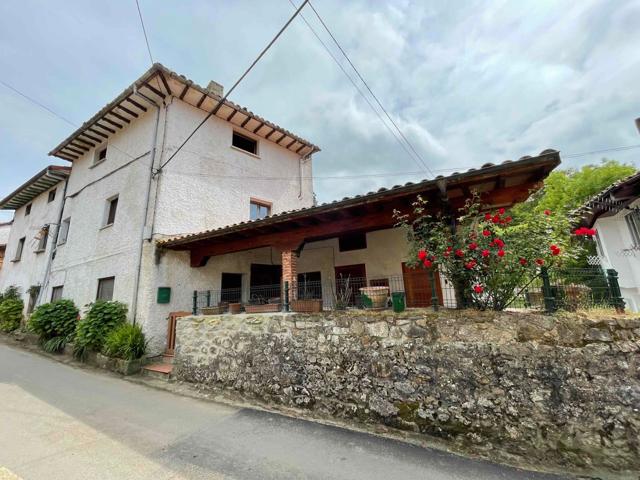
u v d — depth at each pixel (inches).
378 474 108.4
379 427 147.1
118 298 311.9
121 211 346.6
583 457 112.0
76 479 101.2
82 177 448.1
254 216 414.3
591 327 123.6
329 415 162.1
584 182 503.2
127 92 330.0
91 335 278.5
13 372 254.2
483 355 133.7
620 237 335.9
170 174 324.2
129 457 117.8
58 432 138.9
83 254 390.3
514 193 168.9
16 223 652.7
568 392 119.4
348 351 164.6
